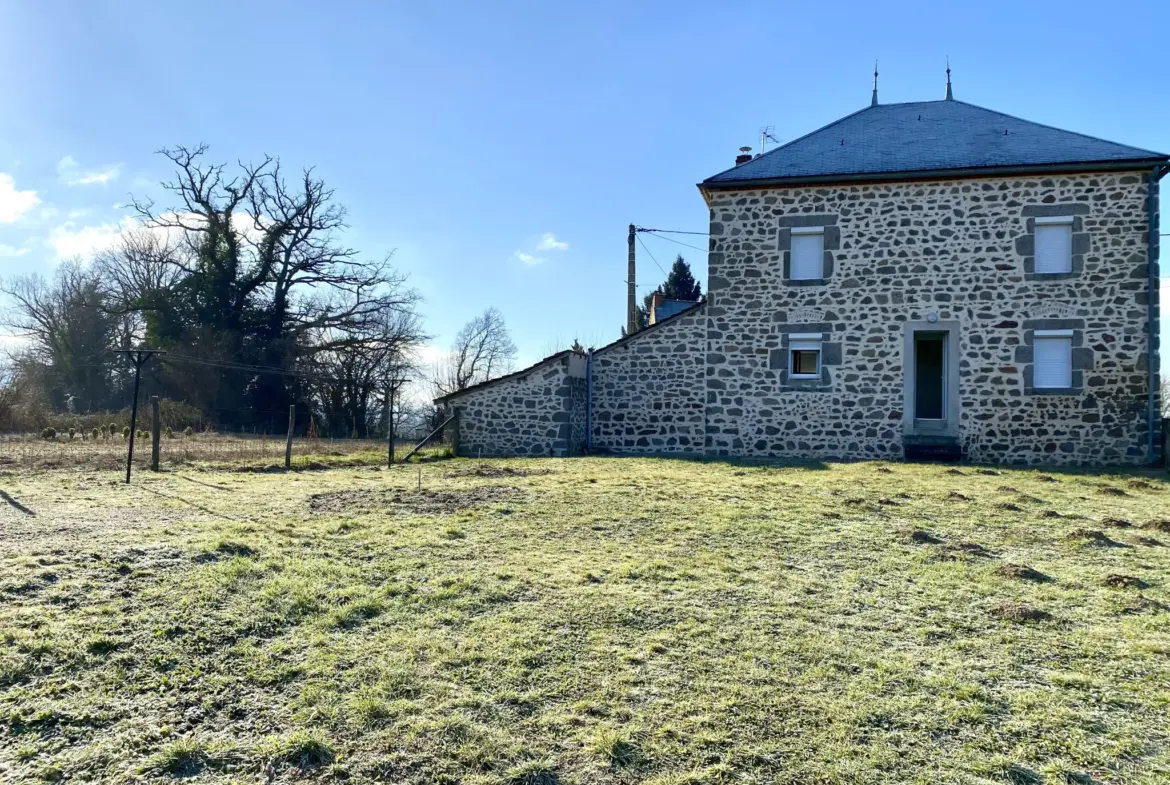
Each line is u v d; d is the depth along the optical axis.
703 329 14.43
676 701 3.62
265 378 28.95
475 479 10.41
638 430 14.77
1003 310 12.98
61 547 5.76
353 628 4.48
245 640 4.26
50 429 18.81
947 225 13.25
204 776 3.05
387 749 3.24
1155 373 12.29
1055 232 12.84
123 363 32.53
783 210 14.00
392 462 13.14
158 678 3.81
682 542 6.47
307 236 30.88
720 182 14.02
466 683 3.80
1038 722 3.43
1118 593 5.07
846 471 11.27
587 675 3.88
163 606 4.62
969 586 5.26
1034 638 4.34
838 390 13.68
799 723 3.44
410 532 6.71
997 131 14.11
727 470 11.39
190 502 8.23
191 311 29.27
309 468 12.49
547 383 14.47
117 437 19.17
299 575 5.31
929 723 3.43
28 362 32.03
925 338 14.08
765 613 4.74
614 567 5.66
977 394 13.05
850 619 4.65
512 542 6.43
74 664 3.89
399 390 27.42
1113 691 3.71
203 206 29.16
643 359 14.79
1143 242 12.41
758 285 14.11
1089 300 12.60
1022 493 8.95
